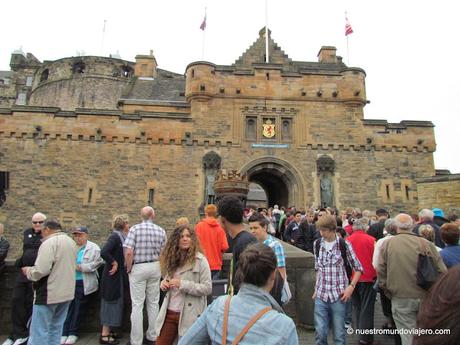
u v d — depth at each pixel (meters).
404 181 24.52
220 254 6.98
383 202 24.16
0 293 8.08
